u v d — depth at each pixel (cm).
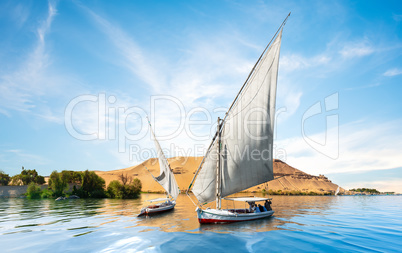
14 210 3416
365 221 2425
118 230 1917
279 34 2159
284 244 1516
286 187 17562
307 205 4397
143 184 12812
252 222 2236
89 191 6819
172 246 1474
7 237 1711
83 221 2380
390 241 1595
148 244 1517
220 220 2169
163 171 3588
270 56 2211
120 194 6297
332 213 3105
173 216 2759
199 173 2212
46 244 1530
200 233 1792
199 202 2200
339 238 1664
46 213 3042
